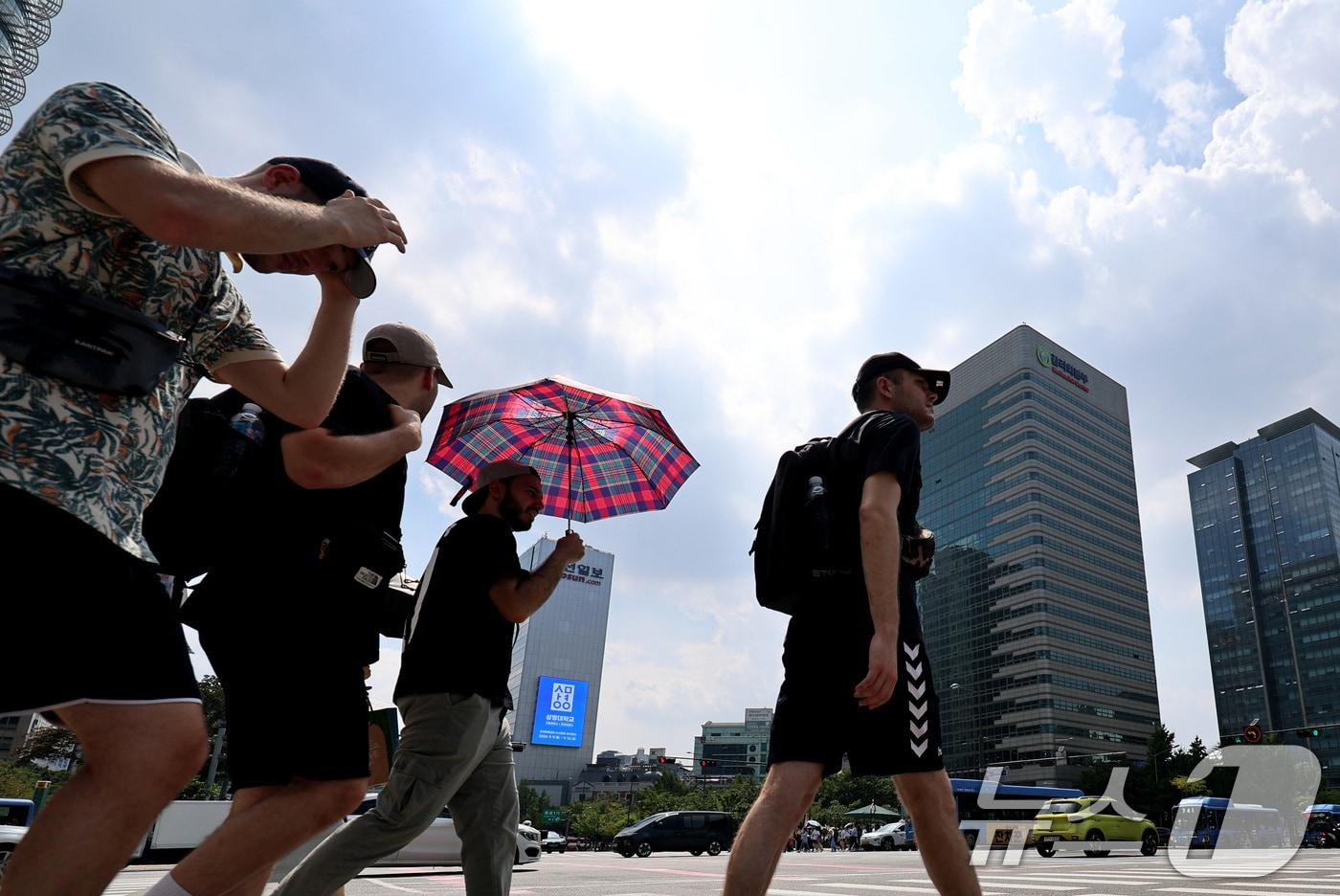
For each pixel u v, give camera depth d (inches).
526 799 3932.1
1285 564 5935.0
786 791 83.9
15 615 44.2
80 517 46.3
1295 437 6131.9
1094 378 5123.0
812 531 91.3
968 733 4490.7
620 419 152.2
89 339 47.7
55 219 48.8
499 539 110.0
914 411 106.6
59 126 48.4
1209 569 6535.4
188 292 55.5
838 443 98.3
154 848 629.0
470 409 143.9
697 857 945.5
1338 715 5260.8
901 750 85.4
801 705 87.2
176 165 51.8
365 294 64.8
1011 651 4345.5
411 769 96.0
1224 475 6569.9
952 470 5113.2
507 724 113.7
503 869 109.4
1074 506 4608.8
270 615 75.7
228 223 49.8
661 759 1851.6
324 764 74.0
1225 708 6038.4
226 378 62.6
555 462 156.2
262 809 71.5
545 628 6038.4
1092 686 4244.6
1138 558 4857.3
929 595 5054.1
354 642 79.0
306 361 62.7
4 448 44.6
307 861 93.7
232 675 76.4
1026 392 4675.2
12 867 44.7
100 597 47.1
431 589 105.3
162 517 72.8
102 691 46.5
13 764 1569.9
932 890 306.2
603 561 6461.6
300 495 79.0
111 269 51.0
